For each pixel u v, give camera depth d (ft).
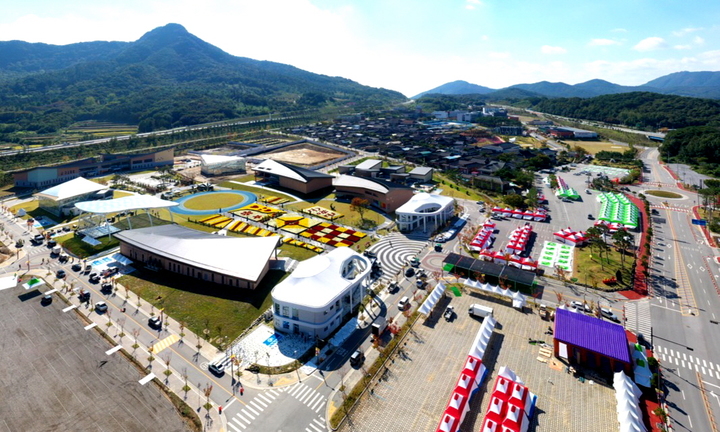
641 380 200.95
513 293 285.43
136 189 597.52
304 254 366.84
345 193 557.74
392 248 384.27
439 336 247.50
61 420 179.63
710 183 585.63
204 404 189.67
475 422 180.45
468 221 463.83
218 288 298.97
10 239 394.93
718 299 284.41
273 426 178.19
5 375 207.41
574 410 186.70
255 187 618.85
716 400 191.93
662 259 353.51
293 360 222.48
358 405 191.11
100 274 320.70
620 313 268.21
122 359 220.84
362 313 271.69
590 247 376.89
